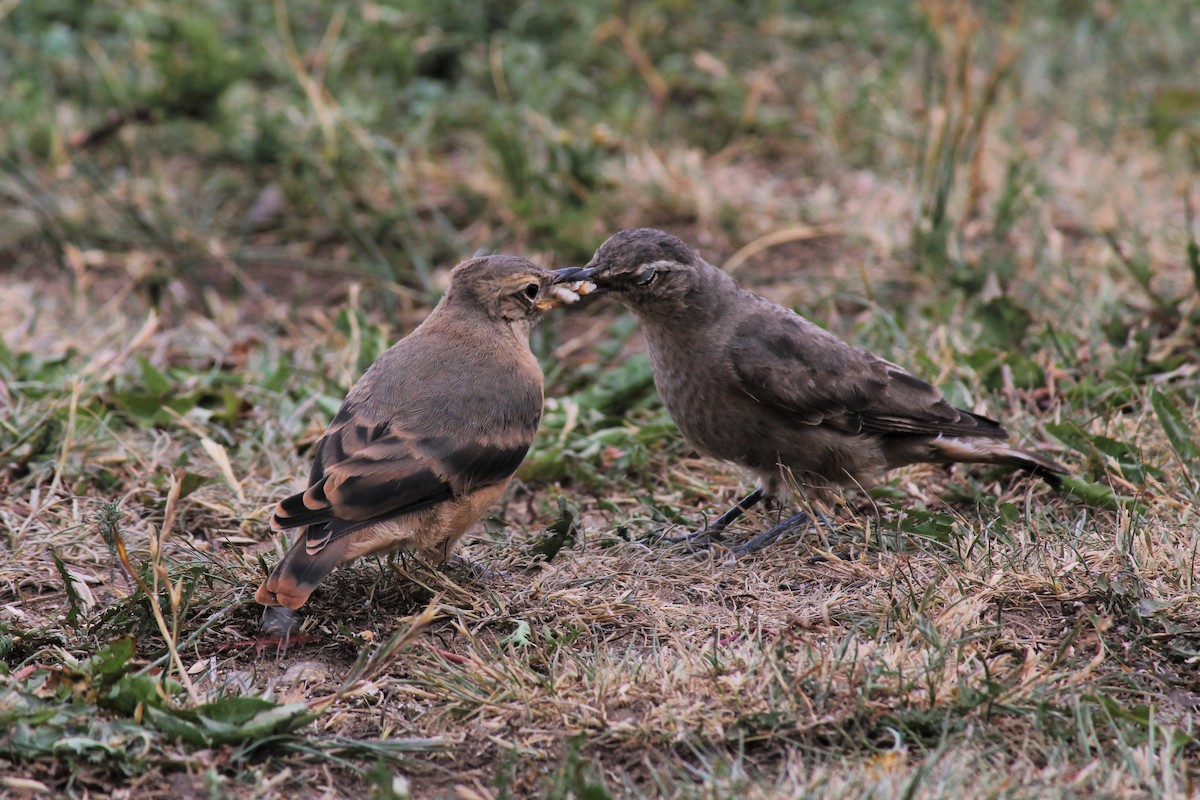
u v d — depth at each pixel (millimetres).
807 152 17203
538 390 9602
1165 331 12836
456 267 9852
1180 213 14828
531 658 8359
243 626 8812
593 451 11297
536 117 16984
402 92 18266
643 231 10203
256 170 16812
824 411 10156
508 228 15727
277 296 15055
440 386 9070
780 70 18438
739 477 11203
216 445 10320
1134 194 15242
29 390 11852
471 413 8992
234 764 7285
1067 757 7203
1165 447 10672
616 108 17469
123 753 7148
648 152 16484
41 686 7742
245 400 11961
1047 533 9695
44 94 17859
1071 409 11492
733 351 10109
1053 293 13578
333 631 8758
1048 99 17812
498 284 9625
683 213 16062
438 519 8844
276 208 16484
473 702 7859
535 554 9656
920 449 10453
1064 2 19891
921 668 7895
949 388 11797
